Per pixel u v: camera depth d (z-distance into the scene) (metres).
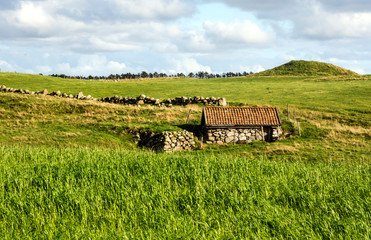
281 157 27.44
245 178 11.23
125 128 36.88
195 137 36.91
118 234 7.48
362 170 13.59
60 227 7.93
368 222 8.09
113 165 12.20
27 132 34.00
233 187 10.31
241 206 9.13
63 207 9.02
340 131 36.97
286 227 7.89
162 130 35.03
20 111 45.78
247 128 37.50
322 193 9.98
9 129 35.09
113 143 32.91
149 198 9.44
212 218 8.46
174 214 8.65
